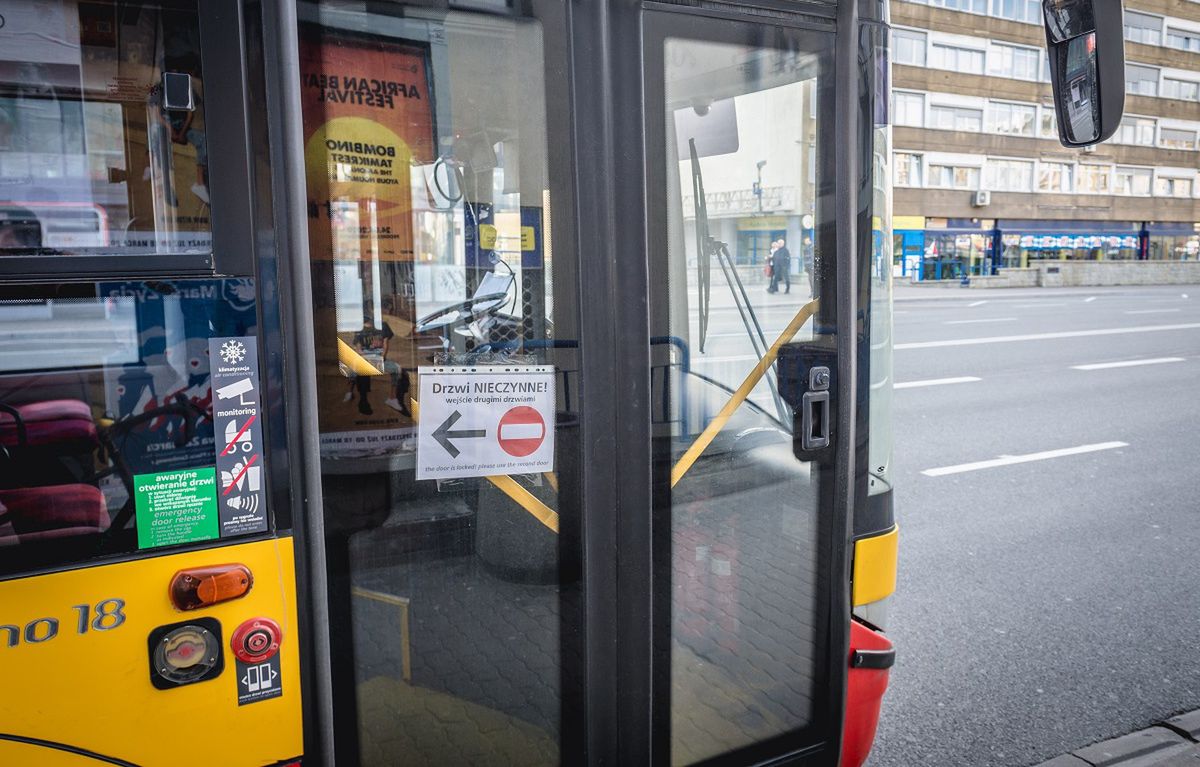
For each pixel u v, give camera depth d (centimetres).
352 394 178
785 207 222
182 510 154
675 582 219
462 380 188
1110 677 404
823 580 239
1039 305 2555
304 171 160
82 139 145
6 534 143
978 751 347
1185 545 573
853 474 238
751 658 232
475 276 187
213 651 159
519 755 203
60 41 142
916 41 4191
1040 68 4491
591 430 202
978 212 4456
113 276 147
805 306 227
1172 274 3959
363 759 185
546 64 191
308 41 168
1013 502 663
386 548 184
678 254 210
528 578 200
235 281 156
